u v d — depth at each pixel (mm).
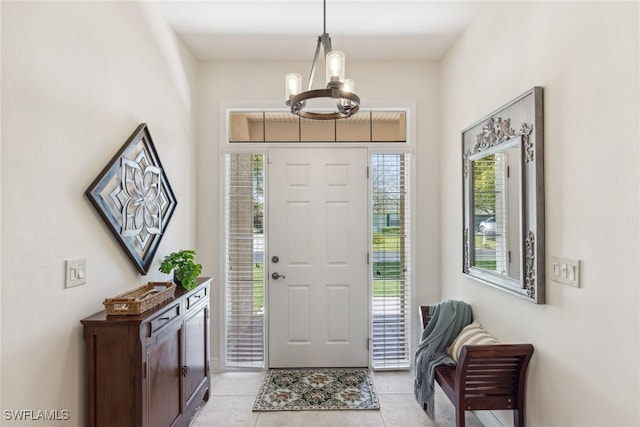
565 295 1607
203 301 2570
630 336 1275
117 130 1935
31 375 1339
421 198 3305
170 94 2670
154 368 1755
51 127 1441
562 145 1629
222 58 3234
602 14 1393
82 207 1631
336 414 2496
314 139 3340
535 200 1769
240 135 3359
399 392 2812
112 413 1586
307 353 3270
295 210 3279
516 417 1924
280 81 3285
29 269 1331
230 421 2416
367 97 3301
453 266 2986
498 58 2230
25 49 1314
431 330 2625
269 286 3270
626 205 1289
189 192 3055
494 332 2275
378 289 3301
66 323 1518
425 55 3207
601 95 1399
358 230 3287
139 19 2199
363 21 2645
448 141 3092
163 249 2518
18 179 1283
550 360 1716
